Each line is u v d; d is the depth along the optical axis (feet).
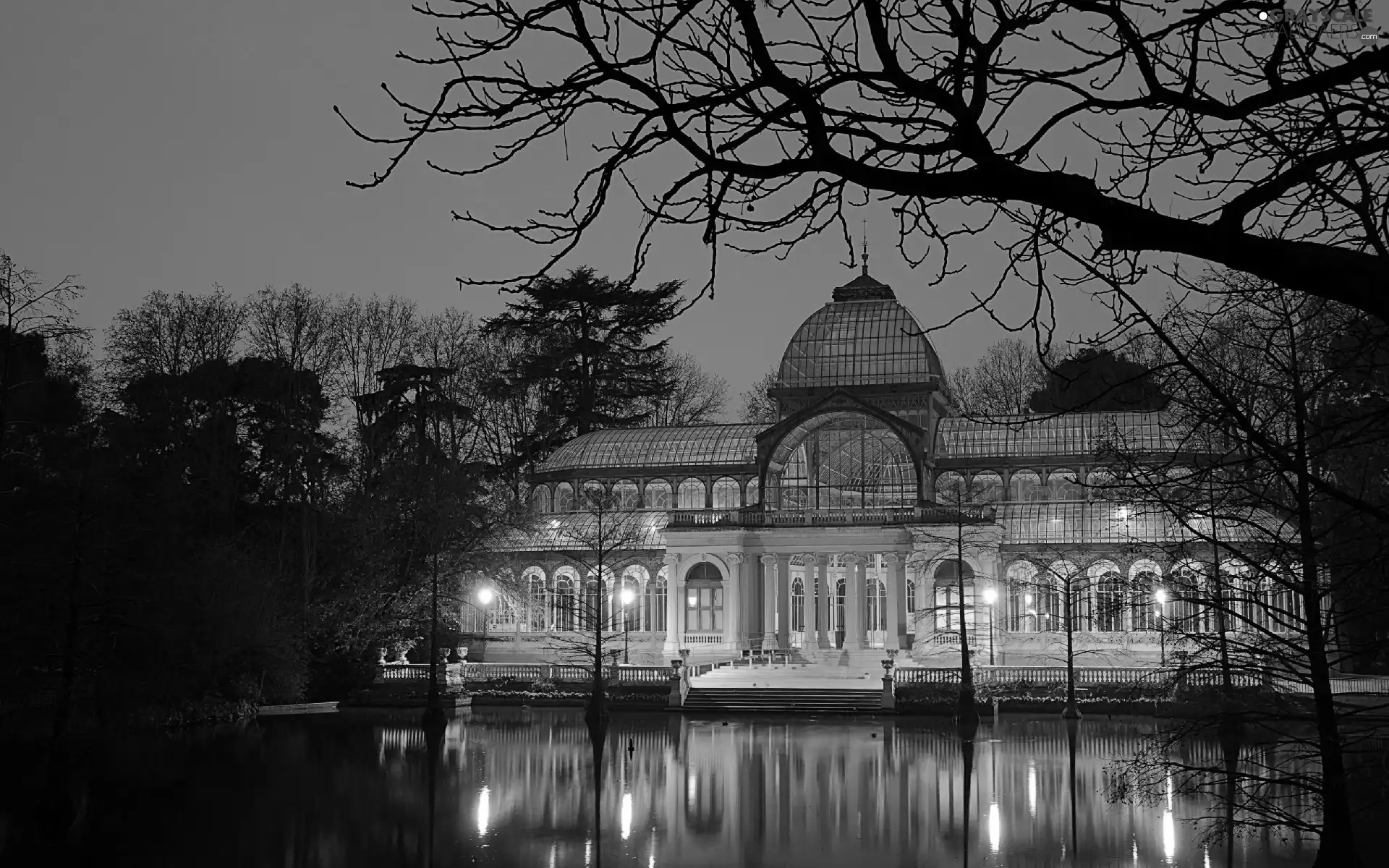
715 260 31.42
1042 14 28.53
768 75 28.37
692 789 181.16
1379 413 43.57
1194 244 28.07
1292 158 33.45
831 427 348.18
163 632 191.01
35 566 163.73
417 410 365.20
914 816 161.48
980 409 445.37
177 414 326.44
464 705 299.17
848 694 286.05
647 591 347.97
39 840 148.46
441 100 29.96
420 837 150.10
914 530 324.39
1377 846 128.26
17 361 185.16
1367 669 294.25
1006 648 321.32
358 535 322.55
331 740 234.79
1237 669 123.75
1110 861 135.64
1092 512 324.80
